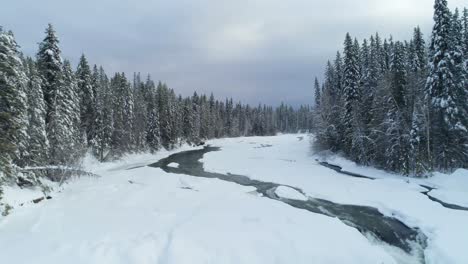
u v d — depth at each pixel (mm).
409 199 19375
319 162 40625
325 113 45125
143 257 9992
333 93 52781
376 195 20734
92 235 11867
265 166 35062
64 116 27703
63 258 9938
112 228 12695
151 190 20750
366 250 11156
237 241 11227
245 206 16438
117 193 19906
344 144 38469
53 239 11516
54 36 27562
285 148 59125
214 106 102750
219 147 70188
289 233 12258
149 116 54844
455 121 25344
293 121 137125
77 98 34188
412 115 29406
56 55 27594
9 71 16266
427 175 25641
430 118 27656
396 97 30547
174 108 64625
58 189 21922
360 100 36531
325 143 43969
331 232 12688
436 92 26172
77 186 23281
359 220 16766
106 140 40062
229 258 10062
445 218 15469
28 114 22000
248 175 30141
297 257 10352
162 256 10164
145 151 51531
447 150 25969
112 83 53938
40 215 14812
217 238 11438
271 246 10969
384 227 15719
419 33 37688
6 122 15156
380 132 31531
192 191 20844
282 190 22594
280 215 14812
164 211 15406
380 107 31719
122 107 44906
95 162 37688
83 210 15625
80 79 39719
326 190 22609
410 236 14602
